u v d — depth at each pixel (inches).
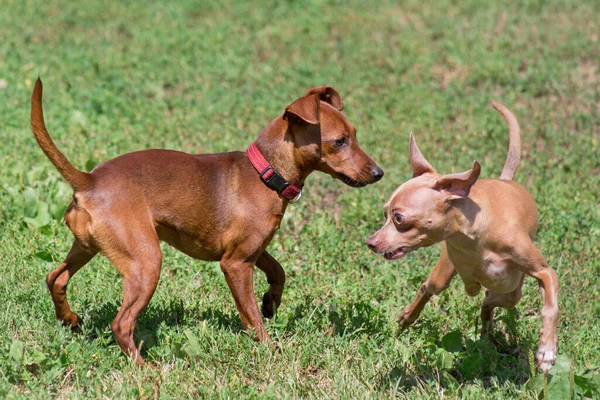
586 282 306.3
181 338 246.4
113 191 231.5
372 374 236.4
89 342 248.7
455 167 411.5
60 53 563.5
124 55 564.4
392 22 637.3
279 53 584.7
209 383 227.3
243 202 248.4
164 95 510.3
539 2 660.7
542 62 542.9
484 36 598.2
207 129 455.8
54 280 249.0
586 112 478.9
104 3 674.2
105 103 479.2
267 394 219.1
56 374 225.1
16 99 475.8
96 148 414.6
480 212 229.3
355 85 527.5
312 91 272.7
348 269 312.7
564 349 259.0
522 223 232.4
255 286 297.1
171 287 290.4
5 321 251.1
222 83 530.9
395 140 443.2
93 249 234.8
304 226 350.0
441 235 231.0
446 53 571.2
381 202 374.0
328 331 264.4
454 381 235.0
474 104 489.7
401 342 255.8
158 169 240.4
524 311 293.0
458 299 292.2
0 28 608.1
